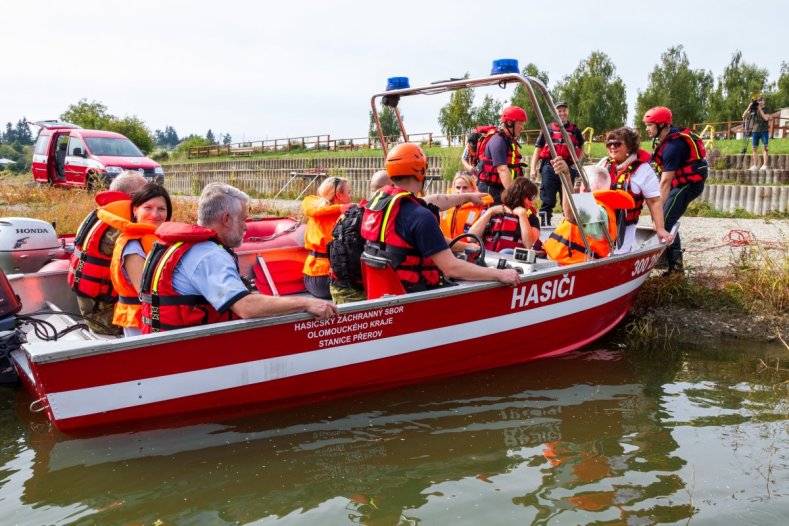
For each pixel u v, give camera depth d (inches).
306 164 1014.4
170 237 123.5
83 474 113.9
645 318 219.5
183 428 129.2
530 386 162.2
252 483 112.7
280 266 218.8
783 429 137.8
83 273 156.5
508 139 251.4
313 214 192.2
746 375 172.6
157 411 125.0
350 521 101.9
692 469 119.8
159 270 123.7
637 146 206.8
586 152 733.3
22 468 115.6
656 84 2036.2
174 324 124.0
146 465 117.5
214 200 125.3
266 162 1081.4
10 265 202.1
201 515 102.8
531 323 174.1
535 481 115.2
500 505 107.1
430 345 155.9
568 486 113.7
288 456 122.6
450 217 211.0
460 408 147.3
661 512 105.5
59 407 116.1
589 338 196.4
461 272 151.2
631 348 195.6
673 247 239.8
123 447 123.0
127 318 140.3
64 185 593.9
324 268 193.5
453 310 156.1
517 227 200.5
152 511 103.6
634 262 199.3
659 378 169.3
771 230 361.4
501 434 134.2
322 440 129.4
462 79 178.2
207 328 123.1
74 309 189.3
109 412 120.5
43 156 605.3
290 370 136.7
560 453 126.1
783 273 229.6
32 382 133.3
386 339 147.9
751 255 257.9
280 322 130.3
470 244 190.1
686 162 229.8
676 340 203.3
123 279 140.3
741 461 123.2
